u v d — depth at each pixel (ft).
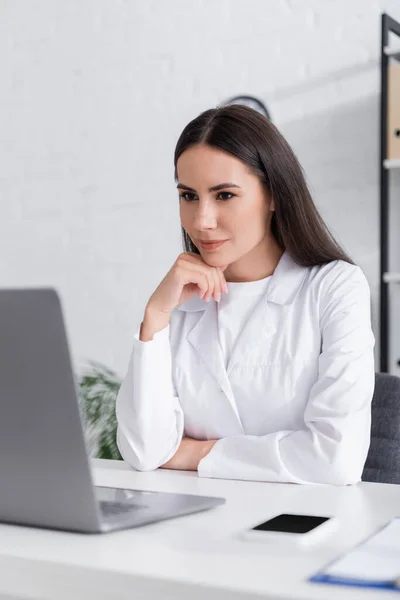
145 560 3.06
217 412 5.77
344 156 10.67
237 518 3.78
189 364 5.91
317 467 4.83
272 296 5.84
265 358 5.73
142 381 5.34
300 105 10.92
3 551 3.20
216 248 5.60
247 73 11.27
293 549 3.21
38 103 12.82
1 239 13.17
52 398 3.22
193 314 6.10
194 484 4.79
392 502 4.18
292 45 10.98
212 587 2.75
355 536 3.43
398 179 10.39
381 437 6.29
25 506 3.51
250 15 11.24
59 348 3.12
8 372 3.26
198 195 5.53
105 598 2.97
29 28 12.85
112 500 4.01
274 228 6.00
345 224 10.65
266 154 5.55
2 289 3.13
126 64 12.13
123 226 12.25
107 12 12.26
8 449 3.43
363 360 5.39
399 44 10.58
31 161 12.91
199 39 11.60
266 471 4.89
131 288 12.21
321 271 5.88
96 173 12.43
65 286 12.69
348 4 10.65
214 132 5.44
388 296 9.92
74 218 12.60
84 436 3.24
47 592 3.10
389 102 9.66
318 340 5.66
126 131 12.18
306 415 5.18
